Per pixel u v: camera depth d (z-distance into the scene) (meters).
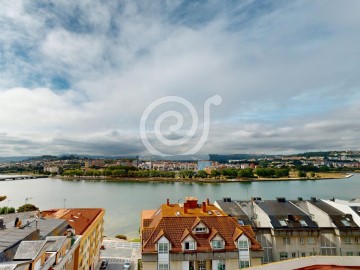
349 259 31.75
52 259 35.47
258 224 58.50
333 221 53.72
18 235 36.78
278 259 50.78
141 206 155.00
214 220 48.44
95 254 65.19
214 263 43.31
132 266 70.06
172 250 43.28
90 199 183.62
